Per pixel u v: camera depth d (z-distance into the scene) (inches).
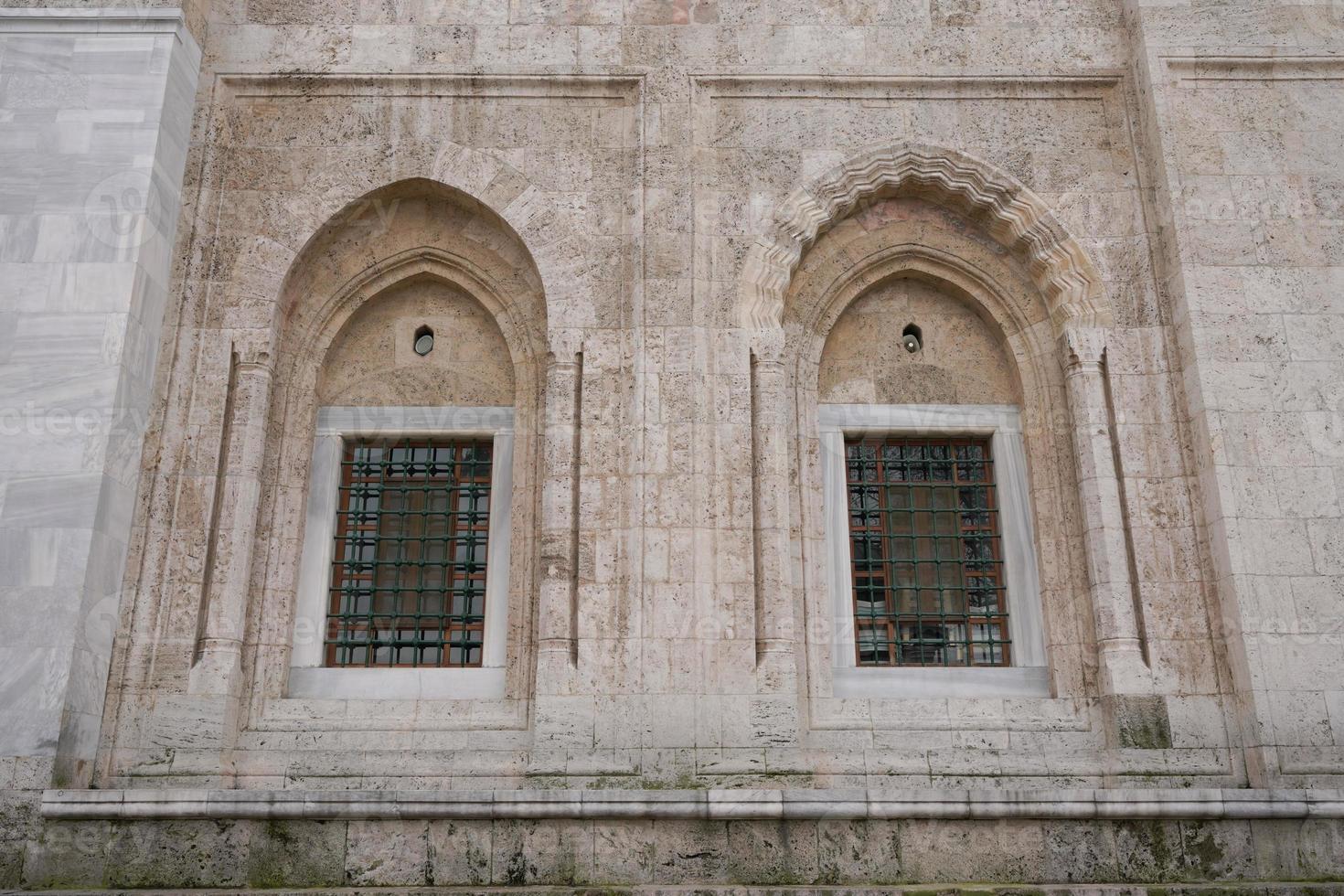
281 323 474.9
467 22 504.7
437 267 495.5
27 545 401.4
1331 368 451.2
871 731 430.3
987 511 478.6
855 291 495.2
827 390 487.8
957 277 498.9
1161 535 443.5
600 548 434.0
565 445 446.9
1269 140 484.1
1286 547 427.8
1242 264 464.8
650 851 384.5
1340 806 388.5
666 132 484.7
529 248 473.4
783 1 508.1
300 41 499.5
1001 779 421.1
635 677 415.8
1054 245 479.8
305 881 378.9
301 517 462.9
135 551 430.6
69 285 431.2
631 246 471.2
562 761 408.5
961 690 446.6
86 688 400.8
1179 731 421.4
